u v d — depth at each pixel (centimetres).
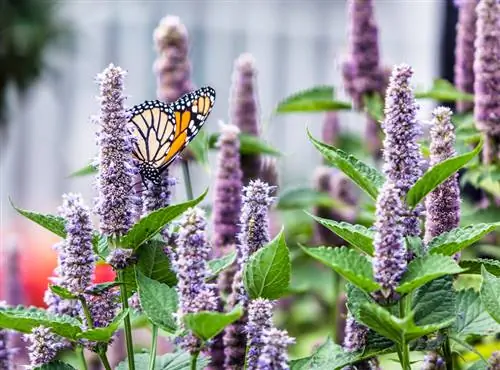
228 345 115
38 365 111
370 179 109
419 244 106
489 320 112
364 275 104
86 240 109
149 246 113
